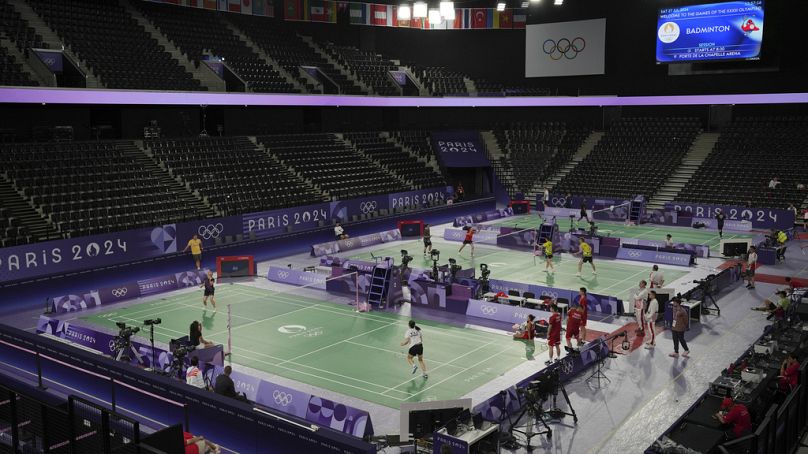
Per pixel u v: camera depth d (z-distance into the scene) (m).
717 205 47.88
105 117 46.56
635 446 16.53
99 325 26.89
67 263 32.69
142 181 39.72
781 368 18.61
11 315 28.55
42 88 35.59
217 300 30.61
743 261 35.34
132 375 18.17
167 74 45.22
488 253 39.78
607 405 18.92
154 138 44.56
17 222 32.97
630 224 48.34
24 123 43.12
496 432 15.66
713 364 22.02
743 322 26.36
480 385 20.69
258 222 40.69
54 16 44.91
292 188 45.44
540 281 33.03
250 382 19.08
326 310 28.89
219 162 44.59
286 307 29.36
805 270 34.53
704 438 14.91
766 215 45.97
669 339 24.62
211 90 46.84
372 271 30.22
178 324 26.92
